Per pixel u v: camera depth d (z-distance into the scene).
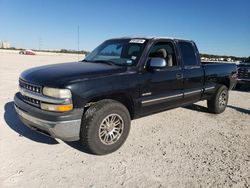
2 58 35.41
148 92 4.57
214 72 6.26
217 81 6.45
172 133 5.12
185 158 4.00
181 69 5.28
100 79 3.88
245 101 9.03
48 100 3.59
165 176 3.45
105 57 5.02
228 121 6.16
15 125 5.14
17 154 3.90
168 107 5.17
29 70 4.48
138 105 4.46
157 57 4.65
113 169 3.58
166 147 4.40
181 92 5.32
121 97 4.32
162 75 4.81
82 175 3.40
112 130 4.04
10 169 3.46
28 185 3.12
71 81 3.61
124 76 4.18
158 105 4.87
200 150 4.33
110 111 3.92
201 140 4.80
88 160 3.82
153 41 4.79
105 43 5.52
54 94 3.56
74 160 3.80
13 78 12.66
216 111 6.68
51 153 3.99
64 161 3.76
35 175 3.35
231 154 4.21
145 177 3.40
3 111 6.12
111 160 3.85
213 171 3.62
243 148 4.49
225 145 4.60
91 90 3.73
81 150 4.14
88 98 3.71
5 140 4.38
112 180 3.31
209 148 4.43
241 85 12.27
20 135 4.62
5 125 5.12
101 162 3.78
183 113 6.70
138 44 4.76
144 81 4.46
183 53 5.45
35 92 3.80
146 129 5.30
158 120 5.97
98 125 3.81
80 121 3.68
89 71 4.00
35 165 3.60
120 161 3.83
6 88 9.48
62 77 3.71
